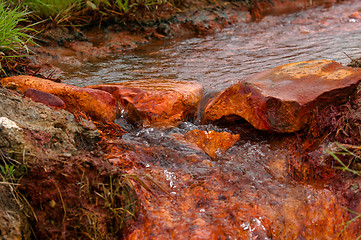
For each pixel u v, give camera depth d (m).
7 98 2.61
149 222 2.43
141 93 2.98
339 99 2.71
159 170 2.61
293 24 4.50
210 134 2.79
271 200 2.50
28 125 2.54
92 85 3.12
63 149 2.54
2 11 3.39
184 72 3.42
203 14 4.53
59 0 3.94
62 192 2.37
